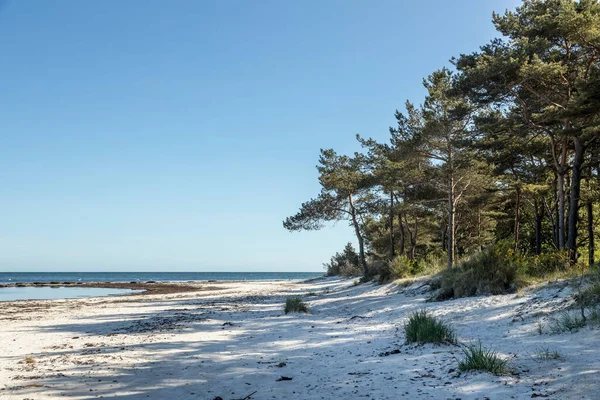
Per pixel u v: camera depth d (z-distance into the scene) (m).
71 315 19.80
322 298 24.88
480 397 5.33
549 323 9.14
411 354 8.26
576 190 20.23
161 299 30.25
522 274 14.05
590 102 15.70
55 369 8.20
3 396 6.33
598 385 5.09
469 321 11.23
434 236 46.44
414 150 26.45
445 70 25.34
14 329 14.86
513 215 38.78
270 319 15.81
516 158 27.44
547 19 19.66
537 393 5.21
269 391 6.45
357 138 34.06
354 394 5.94
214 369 8.06
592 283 10.47
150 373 7.79
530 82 19.92
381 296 19.91
